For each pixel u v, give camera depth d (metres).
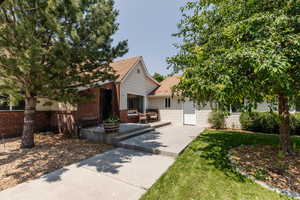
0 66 4.29
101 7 5.14
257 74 2.83
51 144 6.29
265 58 2.43
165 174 3.63
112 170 3.89
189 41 5.85
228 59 2.92
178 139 6.84
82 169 3.94
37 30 4.49
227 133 8.32
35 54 3.85
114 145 6.25
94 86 6.43
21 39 3.96
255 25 3.14
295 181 3.07
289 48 2.75
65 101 5.45
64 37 4.39
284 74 2.43
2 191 2.92
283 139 4.54
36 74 4.55
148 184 3.21
